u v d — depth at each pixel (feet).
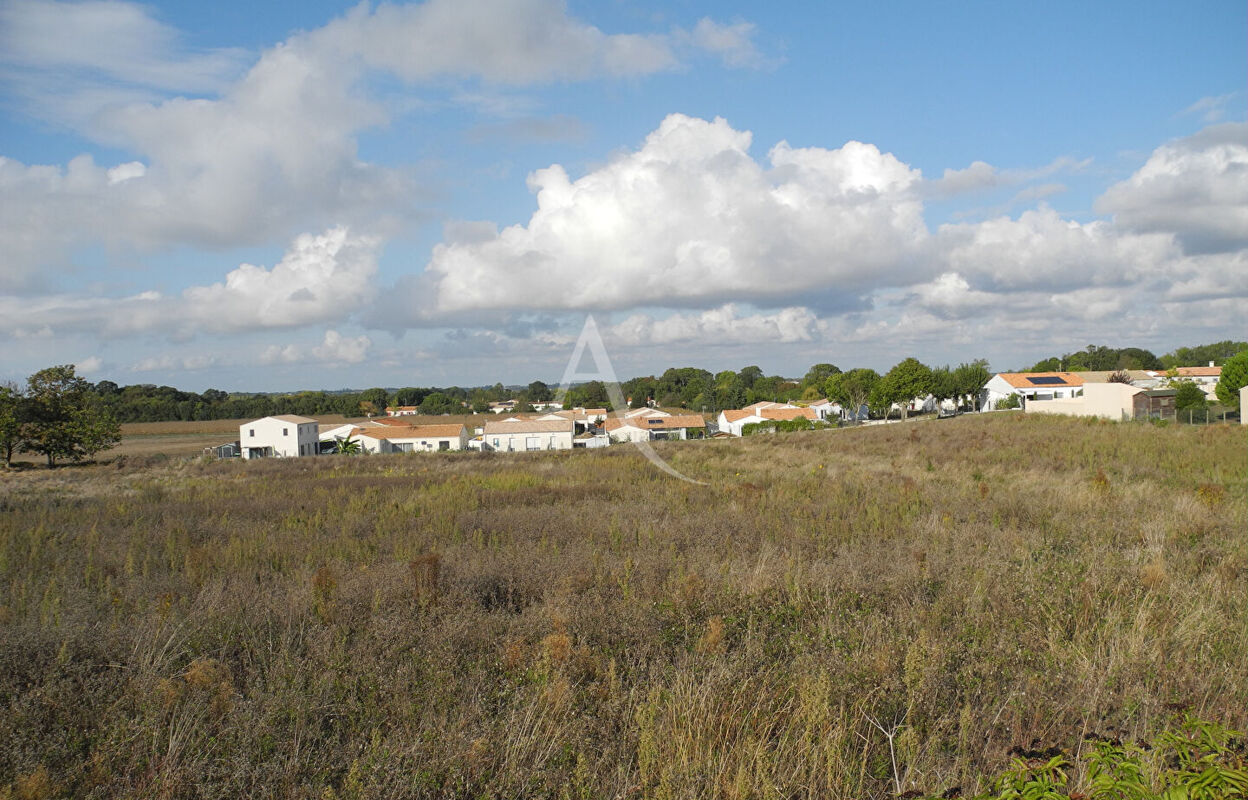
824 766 11.49
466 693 14.43
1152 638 16.29
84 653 16.05
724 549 28.66
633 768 11.98
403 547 29.60
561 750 12.09
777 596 20.54
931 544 28.12
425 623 18.08
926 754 12.21
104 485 78.02
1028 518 35.73
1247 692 14.02
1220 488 43.68
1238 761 8.91
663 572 23.85
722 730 12.50
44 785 11.05
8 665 15.08
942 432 107.14
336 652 16.06
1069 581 20.92
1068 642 16.57
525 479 61.21
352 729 13.20
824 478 57.41
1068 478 53.88
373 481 64.34
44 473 108.17
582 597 20.22
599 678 15.46
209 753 12.21
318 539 32.27
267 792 11.12
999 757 12.09
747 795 10.48
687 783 10.70
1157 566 21.77
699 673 15.08
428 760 11.68
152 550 29.99
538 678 14.64
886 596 20.70
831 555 27.12
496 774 11.60
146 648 16.19
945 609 19.19
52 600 20.71
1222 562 23.49
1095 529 31.24
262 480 73.97
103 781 11.62
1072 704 13.51
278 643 17.28
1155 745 10.25
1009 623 18.04
